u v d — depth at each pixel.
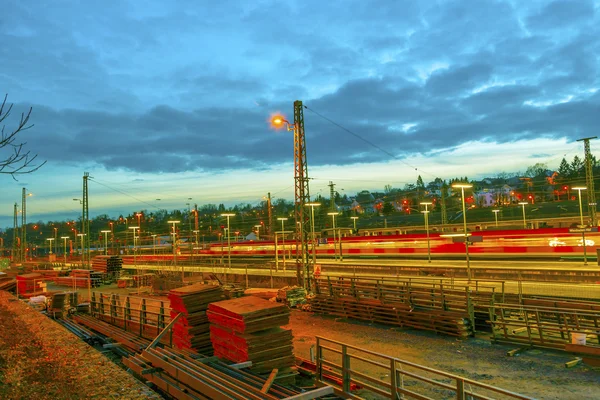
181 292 14.05
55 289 47.28
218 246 75.38
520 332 17.27
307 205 28.70
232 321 11.55
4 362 12.27
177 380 10.53
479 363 14.20
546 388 11.77
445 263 45.28
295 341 18.19
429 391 11.80
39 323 19.05
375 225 92.88
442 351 15.78
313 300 24.62
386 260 51.03
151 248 108.75
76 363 12.30
